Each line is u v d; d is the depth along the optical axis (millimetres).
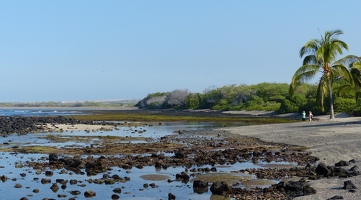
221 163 21250
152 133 45062
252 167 19734
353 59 53531
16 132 46031
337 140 28406
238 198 13508
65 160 21875
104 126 57438
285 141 30875
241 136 37688
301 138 31719
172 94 175250
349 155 21453
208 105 150375
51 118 71750
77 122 65000
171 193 14055
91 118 83188
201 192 14734
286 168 19047
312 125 45000
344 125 41750
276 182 15961
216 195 14164
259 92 132250
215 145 30125
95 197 14445
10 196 14688
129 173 18922
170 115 101750
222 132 43000
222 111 127188
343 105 74188
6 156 25469
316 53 52656
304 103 88812
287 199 12930
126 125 60812
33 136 41406
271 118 77938
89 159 22969
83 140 36656
